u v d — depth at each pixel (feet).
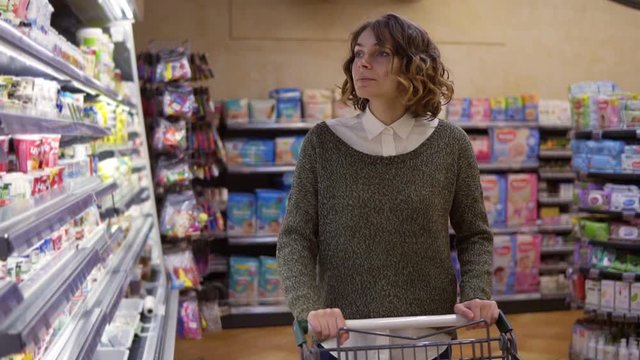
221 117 21.52
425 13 23.52
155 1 21.81
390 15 6.32
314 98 21.21
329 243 6.35
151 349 10.27
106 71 11.18
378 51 6.22
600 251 16.74
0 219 5.01
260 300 20.54
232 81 22.35
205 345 18.10
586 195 16.94
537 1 24.30
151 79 17.79
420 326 5.60
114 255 10.35
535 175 22.54
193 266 17.88
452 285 6.48
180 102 17.72
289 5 22.45
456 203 6.64
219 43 22.22
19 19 6.47
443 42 23.71
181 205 17.78
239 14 22.26
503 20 24.07
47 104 7.09
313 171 6.48
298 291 5.88
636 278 16.01
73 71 7.91
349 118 6.55
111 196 10.86
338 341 5.29
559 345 18.20
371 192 6.24
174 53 17.83
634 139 16.98
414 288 6.27
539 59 24.43
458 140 6.53
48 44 7.29
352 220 6.25
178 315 18.33
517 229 22.40
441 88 6.43
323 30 22.68
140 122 14.40
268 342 18.49
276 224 20.81
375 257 6.24
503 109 22.52
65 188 7.47
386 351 6.25
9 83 6.35
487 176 22.25
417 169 6.30
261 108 20.93
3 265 5.15
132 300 11.75
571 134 18.11
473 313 5.61
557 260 23.50
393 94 6.28
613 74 25.05
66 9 12.00
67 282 6.06
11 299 4.34
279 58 22.53
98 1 11.23
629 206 15.97
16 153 6.10
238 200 20.65
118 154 12.05
